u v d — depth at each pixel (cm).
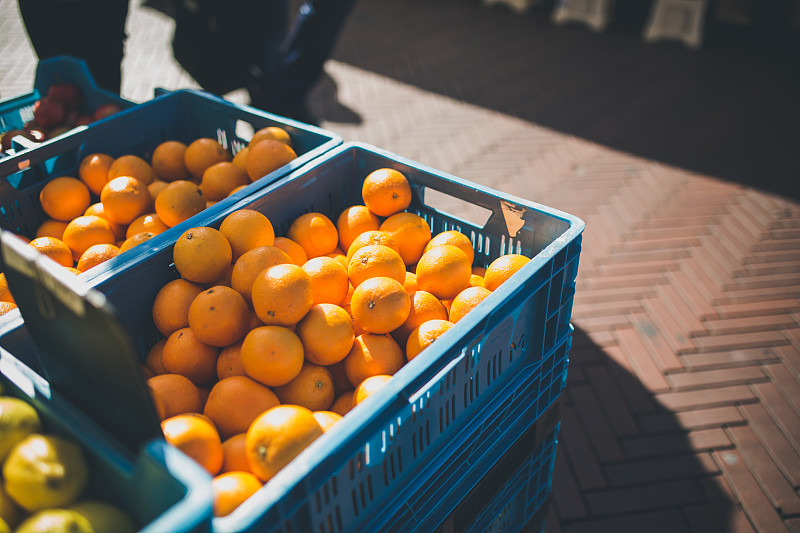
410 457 135
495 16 848
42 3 299
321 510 115
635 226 427
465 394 145
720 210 443
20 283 109
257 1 383
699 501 255
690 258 395
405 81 649
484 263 202
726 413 292
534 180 481
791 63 691
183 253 162
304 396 152
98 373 106
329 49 457
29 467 104
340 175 210
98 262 178
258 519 98
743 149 524
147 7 808
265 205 188
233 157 252
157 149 232
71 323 102
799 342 329
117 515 106
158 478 95
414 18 834
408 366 124
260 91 450
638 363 319
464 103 605
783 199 457
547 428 185
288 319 150
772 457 272
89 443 110
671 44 754
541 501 206
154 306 167
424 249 194
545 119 577
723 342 331
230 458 131
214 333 153
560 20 825
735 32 779
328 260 171
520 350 161
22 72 614
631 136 547
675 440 280
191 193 192
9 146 239
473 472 156
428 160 505
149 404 100
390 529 134
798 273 381
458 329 132
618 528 247
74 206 208
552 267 155
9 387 126
